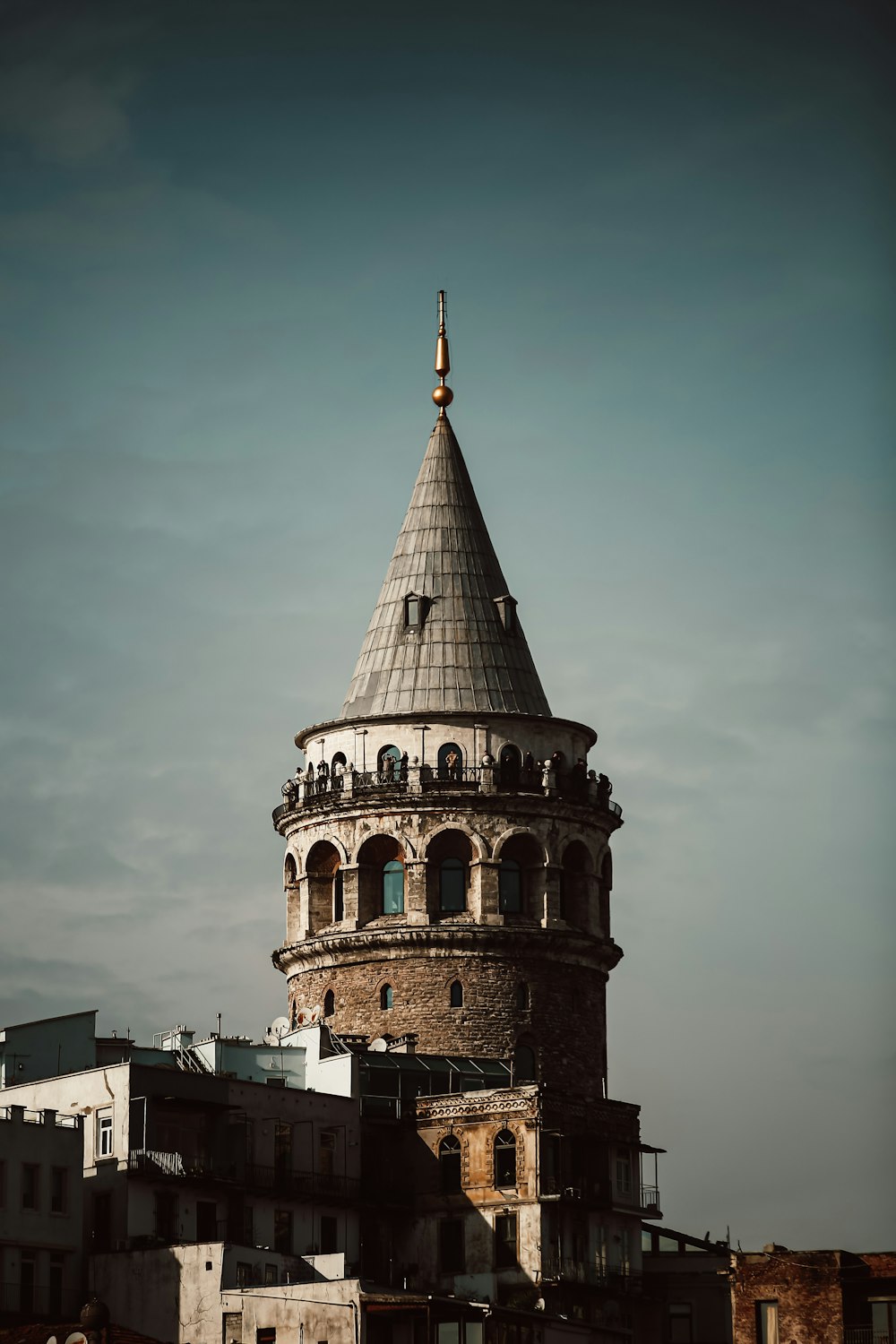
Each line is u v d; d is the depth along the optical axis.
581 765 150.38
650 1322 140.25
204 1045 141.50
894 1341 122.25
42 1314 125.06
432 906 146.88
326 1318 119.44
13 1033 138.25
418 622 151.50
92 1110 131.75
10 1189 125.62
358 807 147.88
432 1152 138.62
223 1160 133.00
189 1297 123.31
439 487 154.88
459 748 148.25
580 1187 137.12
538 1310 132.38
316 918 149.25
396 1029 145.12
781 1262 124.19
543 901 147.25
